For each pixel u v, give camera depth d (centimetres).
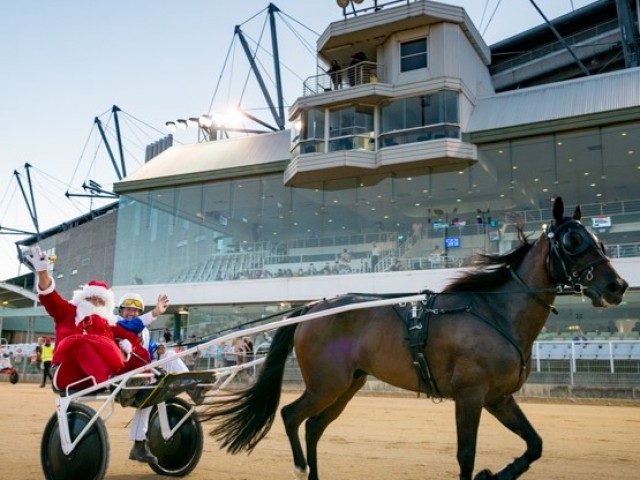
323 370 562
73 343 566
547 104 2653
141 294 3172
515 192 2594
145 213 3372
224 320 3009
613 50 3441
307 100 2941
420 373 525
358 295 588
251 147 3291
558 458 712
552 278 521
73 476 531
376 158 2811
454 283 551
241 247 3056
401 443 827
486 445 797
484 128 2689
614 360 1753
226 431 579
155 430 620
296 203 3025
